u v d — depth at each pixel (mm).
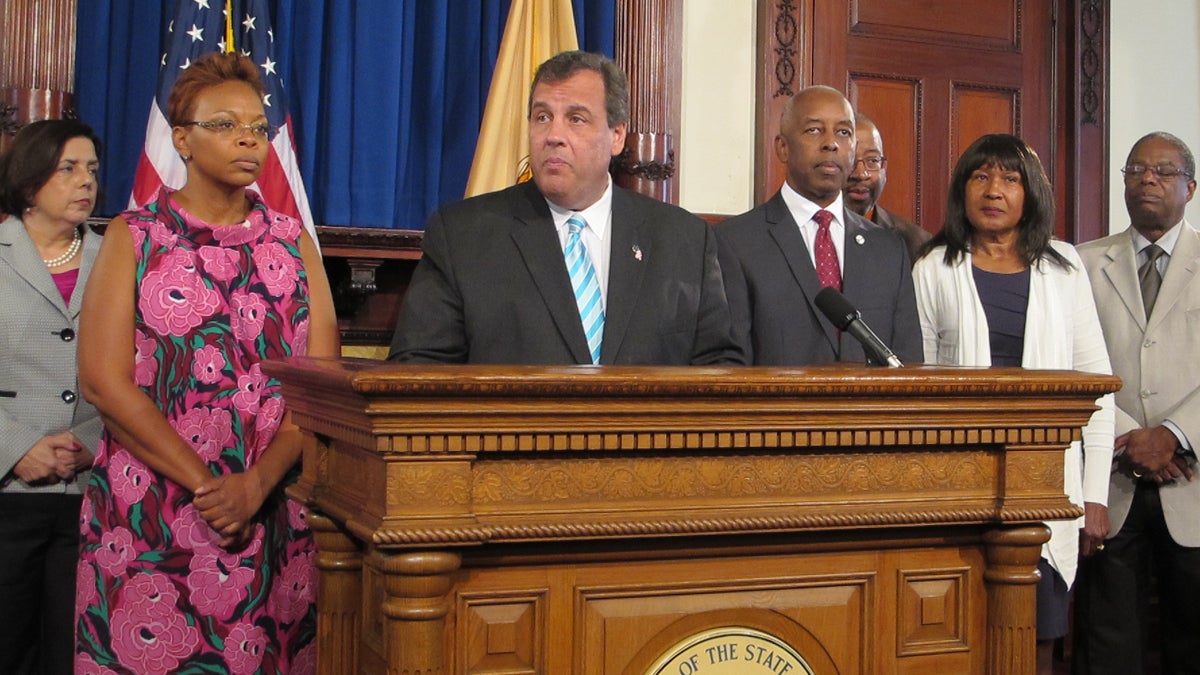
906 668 1527
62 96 3312
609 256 2082
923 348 2715
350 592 1504
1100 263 3348
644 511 1355
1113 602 3215
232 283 2188
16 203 2680
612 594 1386
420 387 1220
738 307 2557
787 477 1433
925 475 1503
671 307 2068
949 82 4566
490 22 3879
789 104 2762
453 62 3875
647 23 3932
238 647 2107
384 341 3869
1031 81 4695
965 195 2773
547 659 1356
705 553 1424
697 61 4156
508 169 3688
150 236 2148
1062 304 2730
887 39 4461
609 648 1384
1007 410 1502
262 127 2246
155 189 3201
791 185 2705
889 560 1527
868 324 2547
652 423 1338
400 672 1260
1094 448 2832
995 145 2756
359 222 3693
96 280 2127
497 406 1266
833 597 1499
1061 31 4723
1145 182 3240
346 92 3693
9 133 3277
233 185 2229
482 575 1339
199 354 2133
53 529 2641
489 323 1985
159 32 3521
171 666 2080
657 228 2150
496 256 2023
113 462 2109
